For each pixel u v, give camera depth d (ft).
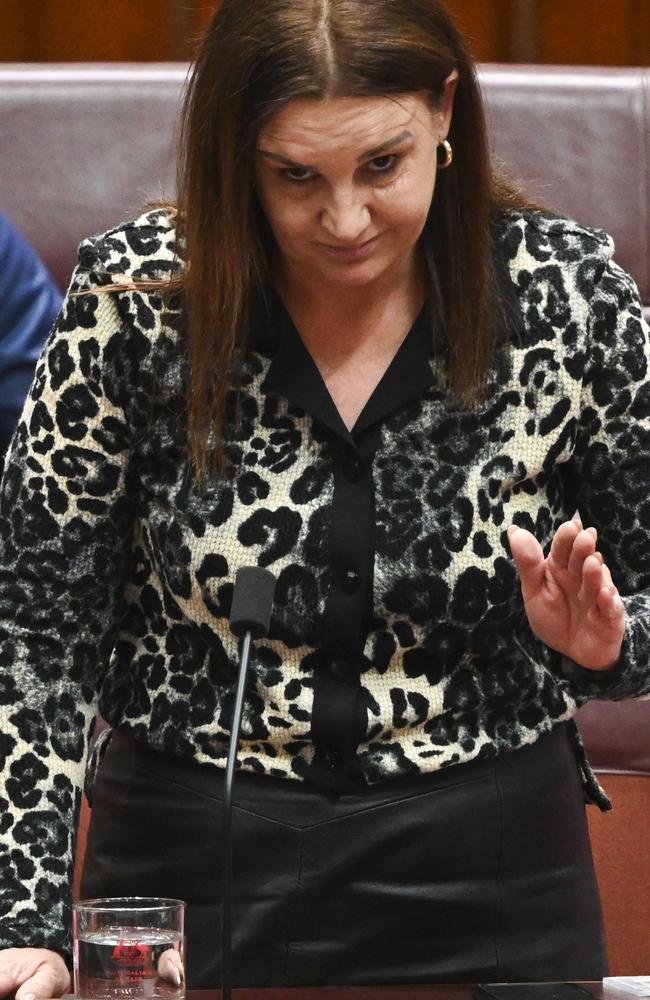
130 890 20.51
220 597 19.81
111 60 61.05
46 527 20.26
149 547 20.62
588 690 19.88
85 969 16.25
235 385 20.03
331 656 19.83
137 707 20.66
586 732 38.47
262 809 19.97
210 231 19.44
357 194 18.15
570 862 20.85
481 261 19.93
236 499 19.89
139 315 20.08
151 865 20.42
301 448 19.99
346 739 19.71
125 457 20.44
